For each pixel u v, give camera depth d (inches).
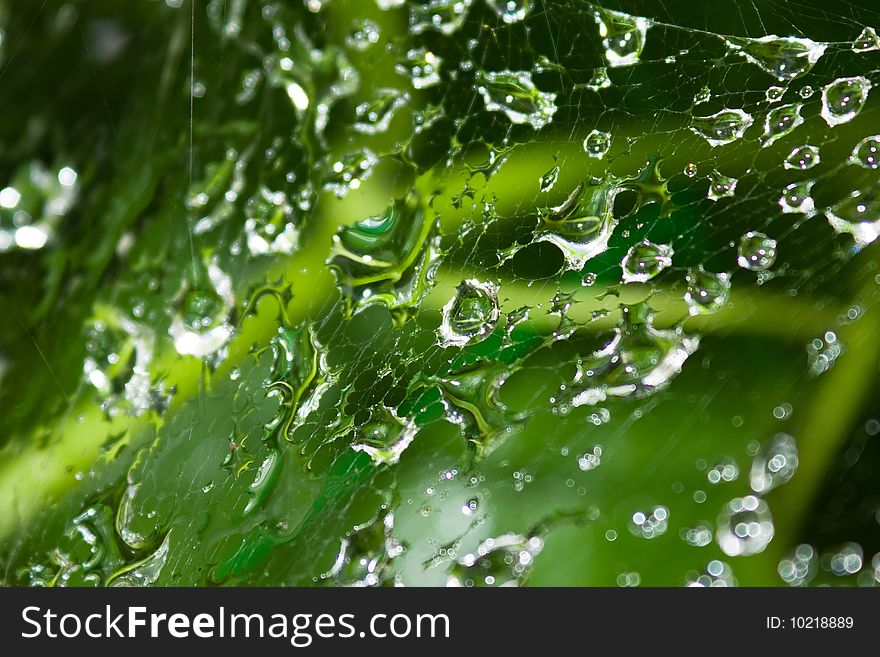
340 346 6.0
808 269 6.1
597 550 6.1
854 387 6.1
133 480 5.9
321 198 6.0
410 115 6.1
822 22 5.9
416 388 6.1
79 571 5.8
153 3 6.0
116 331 5.9
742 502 6.1
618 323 6.1
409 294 6.0
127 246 5.9
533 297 6.1
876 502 6.1
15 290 5.9
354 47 6.1
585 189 6.1
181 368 5.9
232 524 6.0
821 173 6.0
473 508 6.1
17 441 5.8
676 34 6.0
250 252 6.0
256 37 6.1
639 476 6.1
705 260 6.1
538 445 6.1
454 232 6.1
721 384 6.2
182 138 6.0
